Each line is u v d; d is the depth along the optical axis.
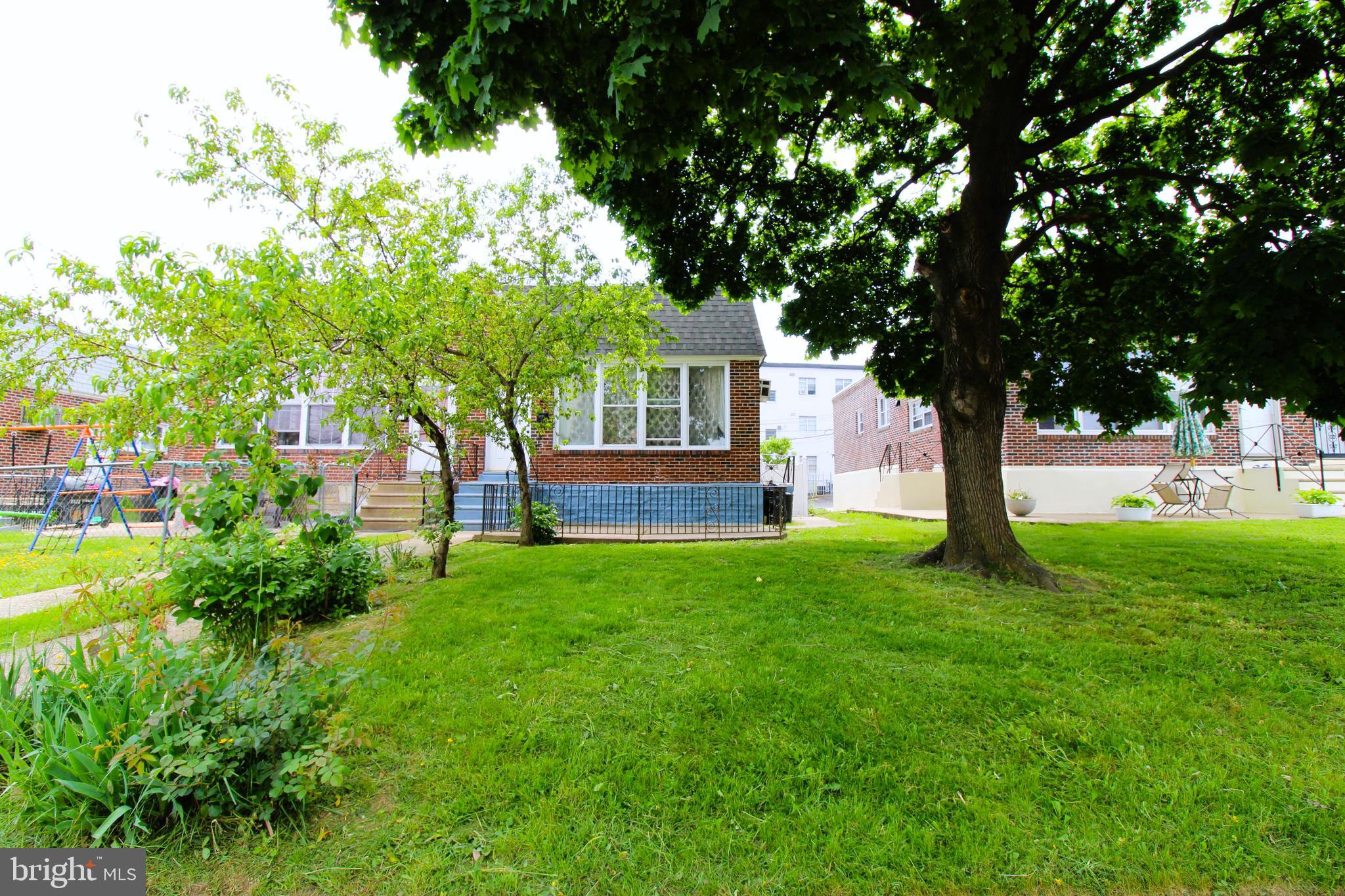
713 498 11.98
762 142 3.86
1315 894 2.09
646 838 2.29
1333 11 5.74
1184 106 6.77
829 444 35.47
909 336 8.30
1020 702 3.21
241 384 3.03
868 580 5.79
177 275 3.55
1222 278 4.82
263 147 5.58
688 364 12.41
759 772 2.66
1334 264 4.07
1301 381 4.28
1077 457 12.64
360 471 12.34
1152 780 2.61
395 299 5.13
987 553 5.98
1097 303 7.39
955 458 6.28
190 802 2.39
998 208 6.07
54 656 4.00
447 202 6.43
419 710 3.16
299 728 2.56
